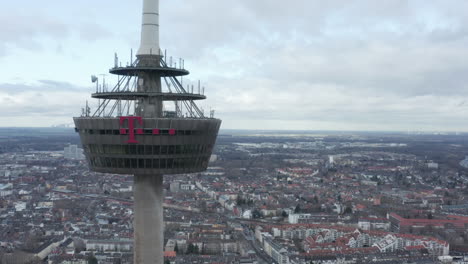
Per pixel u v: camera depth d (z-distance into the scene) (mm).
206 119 166375
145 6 175375
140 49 174125
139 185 172000
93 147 165250
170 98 172250
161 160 162500
